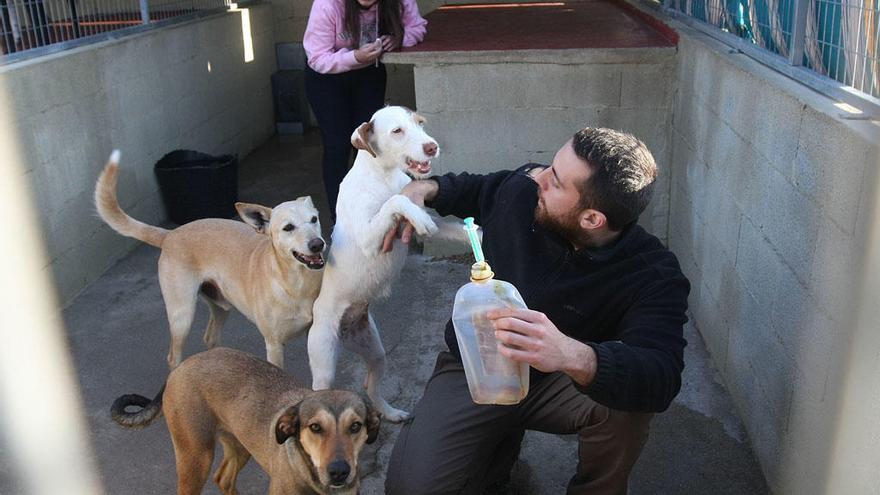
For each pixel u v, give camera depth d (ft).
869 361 6.69
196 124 22.26
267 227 10.44
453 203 9.47
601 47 15.57
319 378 10.55
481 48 16.08
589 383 6.53
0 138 13.43
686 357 12.69
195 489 9.00
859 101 7.74
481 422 8.04
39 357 13.28
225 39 24.36
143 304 15.34
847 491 7.17
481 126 16.12
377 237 9.93
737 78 11.05
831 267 7.59
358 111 17.74
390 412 11.30
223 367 8.75
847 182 7.20
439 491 7.98
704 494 9.61
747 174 10.55
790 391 8.81
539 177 7.64
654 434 10.77
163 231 11.96
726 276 11.66
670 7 17.69
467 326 6.54
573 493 8.44
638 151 7.20
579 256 7.57
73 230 15.70
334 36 16.88
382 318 14.46
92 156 16.55
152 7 21.16
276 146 27.30
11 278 13.50
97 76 16.80
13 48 14.92
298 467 7.76
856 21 8.18
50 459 10.60
